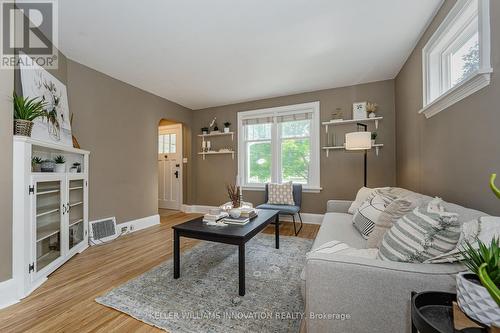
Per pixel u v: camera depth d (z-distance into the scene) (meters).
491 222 0.87
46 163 2.10
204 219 2.25
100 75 3.16
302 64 3.04
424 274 0.87
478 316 0.65
